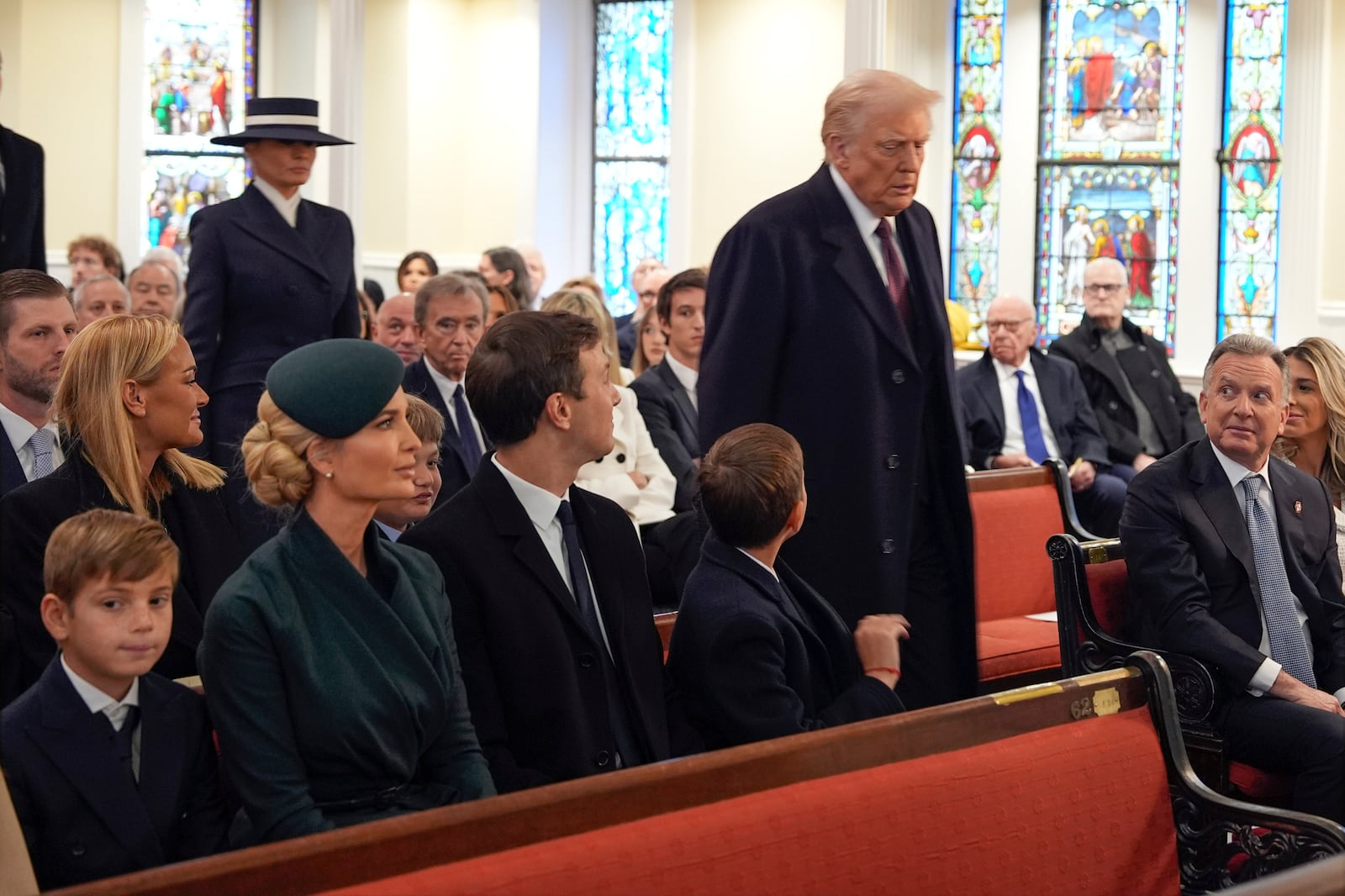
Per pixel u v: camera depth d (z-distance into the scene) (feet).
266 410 8.34
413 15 38.47
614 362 19.65
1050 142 33.83
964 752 8.96
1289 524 14.06
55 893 5.99
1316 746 12.66
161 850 8.13
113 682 8.21
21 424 12.87
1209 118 32.04
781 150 36.19
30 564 10.03
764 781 8.07
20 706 8.18
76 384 10.25
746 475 9.80
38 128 37.55
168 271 26.68
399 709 8.25
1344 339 30.96
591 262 39.58
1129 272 33.24
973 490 18.60
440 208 39.75
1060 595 14.62
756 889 7.74
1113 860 9.48
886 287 11.27
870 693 9.96
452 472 16.74
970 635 11.64
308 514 8.38
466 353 17.20
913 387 11.25
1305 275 31.22
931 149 34.55
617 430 17.72
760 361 11.13
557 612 9.36
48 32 37.58
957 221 34.73
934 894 8.52
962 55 34.42
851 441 11.12
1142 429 25.36
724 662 9.62
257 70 40.22
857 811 8.25
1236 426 13.76
